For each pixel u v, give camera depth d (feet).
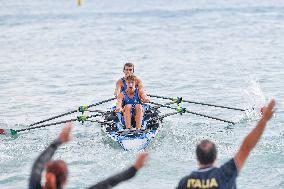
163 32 558.97
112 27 619.67
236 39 486.79
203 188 63.87
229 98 265.34
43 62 396.98
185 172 158.10
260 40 473.67
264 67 346.54
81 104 265.34
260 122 63.41
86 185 149.18
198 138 196.34
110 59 404.77
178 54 416.67
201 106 251.80
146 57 408.67
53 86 308.40
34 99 274.98
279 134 192.85
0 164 168.96
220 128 211.20
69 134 65.51
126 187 145.48
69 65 382.01
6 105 261.44
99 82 319.27
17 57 424.05
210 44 463.01
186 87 295.69
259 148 176.14
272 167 157.99
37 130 216.95
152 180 151.12
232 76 321.32
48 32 591.37
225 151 179.01
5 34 581.53
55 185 59.16
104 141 193.67
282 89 279.90
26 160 173.78
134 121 199.41
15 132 201.57
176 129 209.56
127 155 175.94
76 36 550.77
